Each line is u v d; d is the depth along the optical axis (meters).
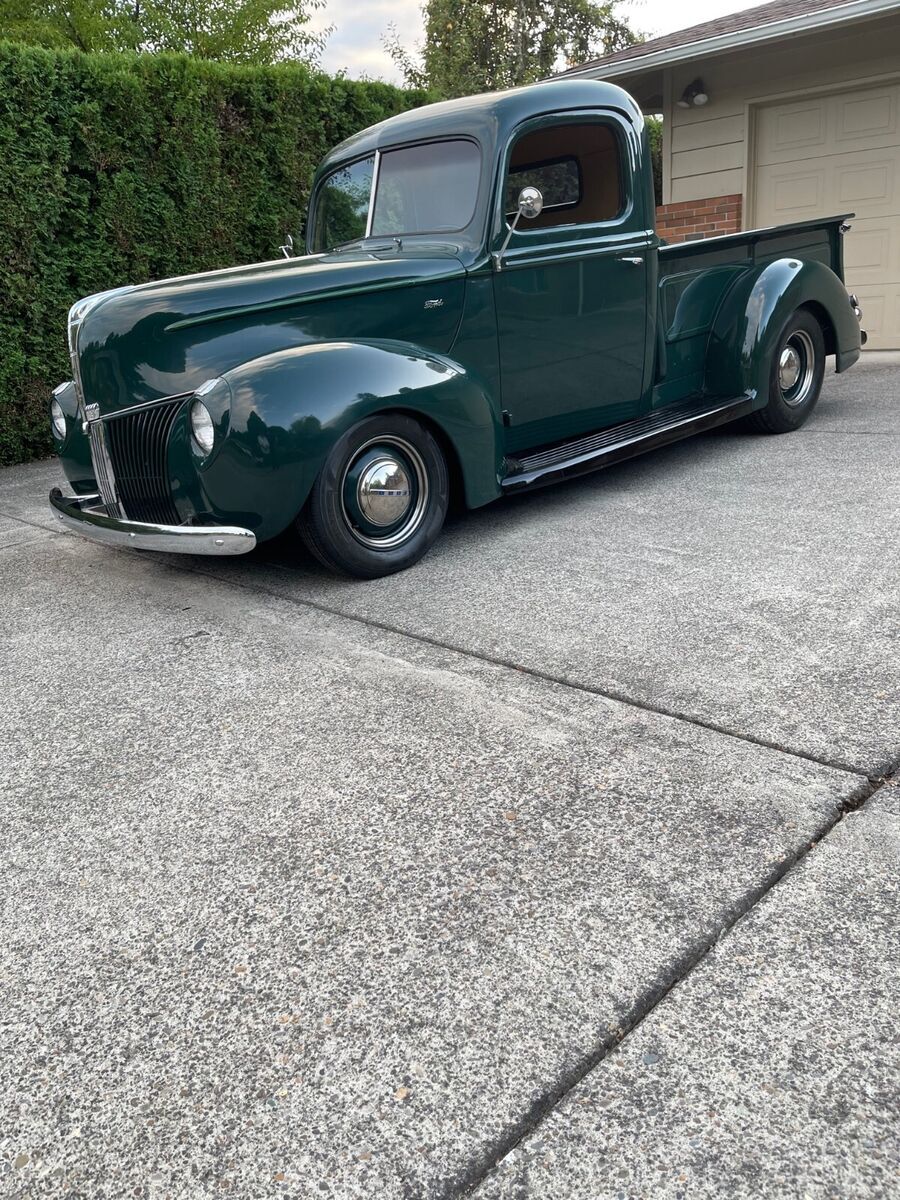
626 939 1.63
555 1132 1.29
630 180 4.42
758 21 8.49
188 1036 1.53
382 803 2.12
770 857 1.80
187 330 3.43
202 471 3.27
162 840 2.08
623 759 2.18
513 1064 1.41
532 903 1.74
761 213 9.17
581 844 1.89
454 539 4.14
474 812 2.04
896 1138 1.24
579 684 2.58
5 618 3.73
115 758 2.47
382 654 2.95
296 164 8.46
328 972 1.63
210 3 17.12
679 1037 1.42
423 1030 1.49
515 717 2.44
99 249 7.38
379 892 1.82
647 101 10.09
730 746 2.19
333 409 3.32
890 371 7.59
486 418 3.78
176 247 7.84
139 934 1.78
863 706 2.29
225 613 3.52
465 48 27.53
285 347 3.57
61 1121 1.40
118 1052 1.51
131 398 3.50
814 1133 1.25
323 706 2.63
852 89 8.26
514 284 4.07
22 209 6.85
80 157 7.16
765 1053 1.38
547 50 28.39
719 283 5.08
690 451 5.38
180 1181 1.28
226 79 7.85
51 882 1.97
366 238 4.46
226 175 8.06
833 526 3.70
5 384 7.17
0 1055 1.53
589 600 3.20
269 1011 1.56
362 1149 1.30
